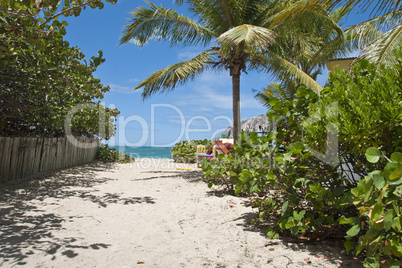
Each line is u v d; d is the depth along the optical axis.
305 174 3.70
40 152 9.92
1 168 7.53
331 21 8.23
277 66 9.80
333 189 3.20
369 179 2.20
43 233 3.89
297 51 12.12
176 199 6.30
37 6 4.34
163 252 3.27
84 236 3.81
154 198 6.45
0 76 5.88
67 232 3.96
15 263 2.89
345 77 3.33
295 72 9.34
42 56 5.04
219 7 9.98
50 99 8.45
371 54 6.31
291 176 3.62
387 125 2.71
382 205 2.12
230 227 4.20
